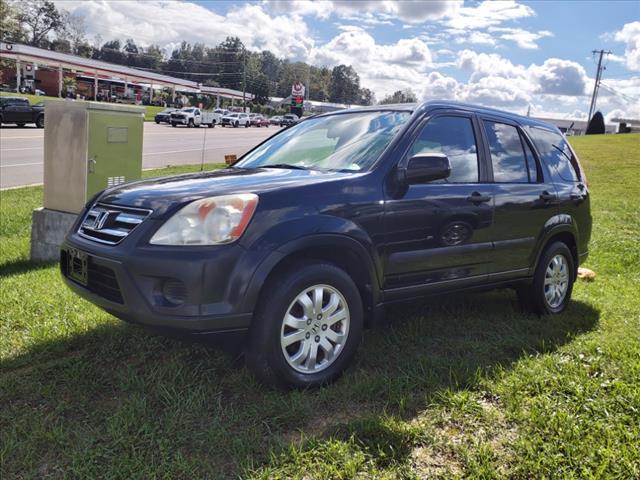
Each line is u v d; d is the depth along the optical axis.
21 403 3.07
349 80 162.12
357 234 3.36
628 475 2.49
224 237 2.95
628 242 8.81
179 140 34.50
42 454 2.60
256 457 2.58
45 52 59.66
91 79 72.75
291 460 2.55
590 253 8.28
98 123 6.44
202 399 3.04
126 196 3.31
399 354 3.78
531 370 3.52
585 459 2.59
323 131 4.35
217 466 2.52
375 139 3.90
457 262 4.02
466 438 2.78
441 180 3.98
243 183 3.28
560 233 4.98
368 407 3.08
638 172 21.03
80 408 2.99
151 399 3.08
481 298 5.25
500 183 4.40
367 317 3.61
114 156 6.68
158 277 2.91
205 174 3.79
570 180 5.19
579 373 3.50
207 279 2.88
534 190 4.64
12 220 9.07
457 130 4.25
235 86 145.25
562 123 84.06
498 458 2.61
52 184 6.65
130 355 3.67
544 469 2.51
